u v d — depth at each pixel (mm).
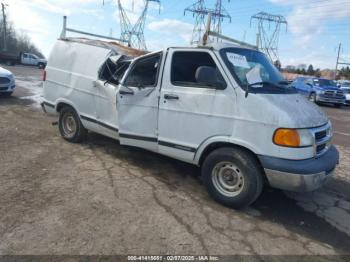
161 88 4727
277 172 3822
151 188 4695
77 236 3393
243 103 4016
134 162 5715
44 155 5719
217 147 4387
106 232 3504
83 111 6098
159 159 5941
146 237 3477
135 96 4996
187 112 4449
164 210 4078
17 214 3719
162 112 4711
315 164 3863
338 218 4316
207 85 4297
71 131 6520
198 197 4527
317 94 20984
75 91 6156
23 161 5355
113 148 6371
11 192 4238
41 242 3248
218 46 4441
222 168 4266
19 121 8086
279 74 5059
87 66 6023
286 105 4020
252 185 4023
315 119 4133
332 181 5695
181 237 3531
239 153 4062
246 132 3979
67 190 4422
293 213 4352
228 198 4203
